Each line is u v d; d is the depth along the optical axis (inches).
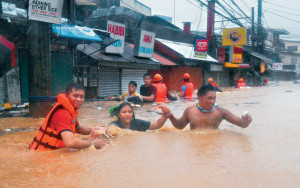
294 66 2134.6
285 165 85.2
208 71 1011.9
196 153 103.0
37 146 126.4
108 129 143.9
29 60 272.1
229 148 110.0
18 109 350.9
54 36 407.8
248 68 1330.0
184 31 991.6
